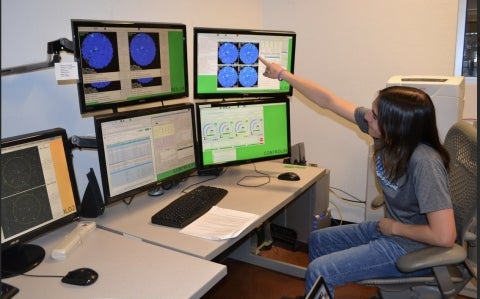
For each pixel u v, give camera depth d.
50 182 1.40
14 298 1.13
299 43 2.98
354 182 2.99
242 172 2.24
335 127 2.97
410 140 1.50
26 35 1.60
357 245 1.80
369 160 2.43
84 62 1.52
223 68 2.00
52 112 1.74
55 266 1.30
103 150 1.59
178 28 1.83
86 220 1.65
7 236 1.28
